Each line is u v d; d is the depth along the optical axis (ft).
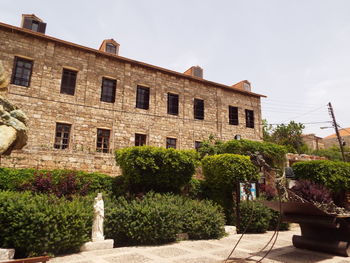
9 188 31.30
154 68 67.21
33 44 53.78
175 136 67.05
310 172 48.26
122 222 26.14
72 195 30.53
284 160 58.23
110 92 61.62
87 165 43.88
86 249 22.84
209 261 19.58
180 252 22.70
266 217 36.63
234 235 33.09
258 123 83.10
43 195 26.12
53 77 54.54
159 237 26.32
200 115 73.72
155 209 26.76
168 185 38.19
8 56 50.75
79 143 54.39
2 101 25.77
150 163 35.70
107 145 58.13
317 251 23.47
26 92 51.19
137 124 62.23
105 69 61.21
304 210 20.70
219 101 76.79
